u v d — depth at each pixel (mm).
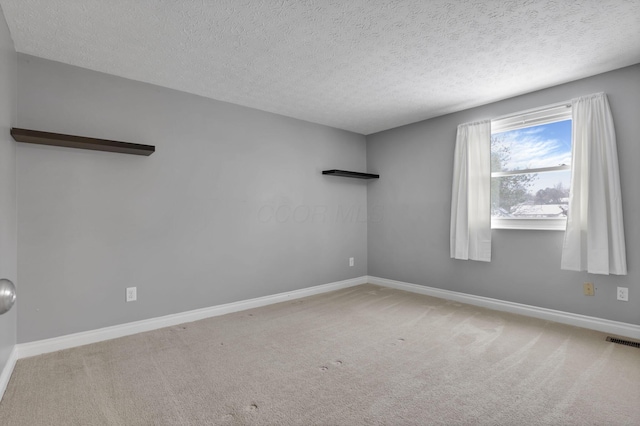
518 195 3453
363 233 4961
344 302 3916
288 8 1954
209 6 1931
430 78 2986
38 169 2502
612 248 2744
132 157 2943
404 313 3459
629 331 2717
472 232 3684
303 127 4250
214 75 2902
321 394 1911
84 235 2697
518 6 1946
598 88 2885
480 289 3717
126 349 2562
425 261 4266
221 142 3510
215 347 2596
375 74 2906
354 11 1991
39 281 2498
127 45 2379
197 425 1638
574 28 2180
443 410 1747
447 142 4023
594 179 2820
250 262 3727
